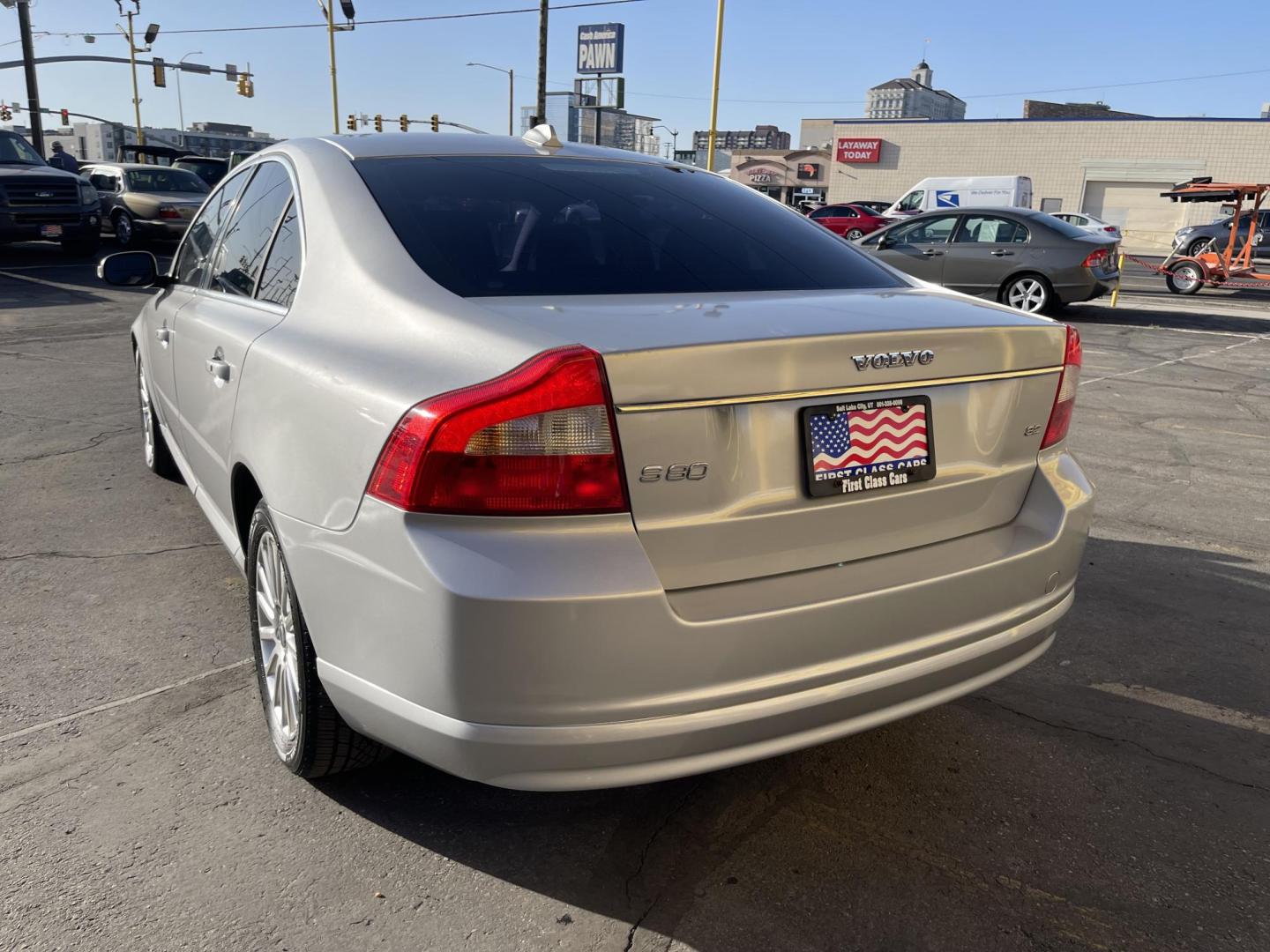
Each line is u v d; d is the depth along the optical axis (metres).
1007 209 13.61
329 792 2.50
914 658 2.12
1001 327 2.26
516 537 1.78
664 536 1.86
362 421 1.97
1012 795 2.59
